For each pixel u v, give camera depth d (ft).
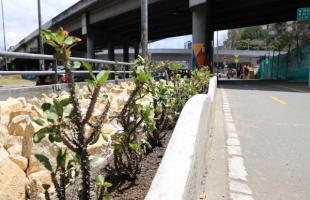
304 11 80.12
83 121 5.77
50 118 5.48
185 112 10.23
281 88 64.64
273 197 11.50
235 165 14.82
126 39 183.01
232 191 11.87
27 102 18.21
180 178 6.09
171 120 14.69
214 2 93.66
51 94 22.20
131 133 9.07
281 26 135.23
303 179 13.24
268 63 147.23
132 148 9.08
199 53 88.99
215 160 15.56
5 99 18.88
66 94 22.03
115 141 9.17
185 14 117.80
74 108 5.71
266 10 105.29
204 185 12.27
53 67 24.11
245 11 106.93
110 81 35.47
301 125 24.48
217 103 38.68
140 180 9.30
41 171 8.60
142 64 10.27
